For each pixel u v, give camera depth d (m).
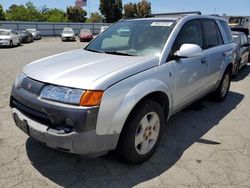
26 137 3.86
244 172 3.13
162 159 3.38
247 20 21.42
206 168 3.20
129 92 2.86
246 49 9.58
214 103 5.70
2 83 7.11
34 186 2.81
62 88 2.69
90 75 2.80
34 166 3.16
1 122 4.38
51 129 2.68
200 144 3.80
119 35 4.12
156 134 3.39
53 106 2.66
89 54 3.71
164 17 4.26
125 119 2.84
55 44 26.33
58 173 3.04
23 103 2.92
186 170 3.15
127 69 2.97
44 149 3.53
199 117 4.86
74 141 2.62
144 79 3.07
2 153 3.42
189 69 3.89
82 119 2.58
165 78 3.38
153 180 2.96
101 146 2.77
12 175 2.98
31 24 39.41
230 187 2.86
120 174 3.05
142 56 3.47
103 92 2.66
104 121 2.69
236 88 7.16
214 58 4.74
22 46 22.69
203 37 4.56
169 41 3.61
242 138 4.03
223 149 3.67
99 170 3.11
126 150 3.02
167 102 3.55
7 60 12.27
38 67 3.20
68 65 3.13
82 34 32.19
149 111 3.15
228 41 5.68
